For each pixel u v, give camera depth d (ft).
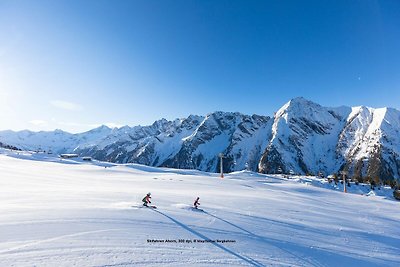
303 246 58.29
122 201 81.25
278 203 114.42
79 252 40.01
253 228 65.41
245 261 45.57
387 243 72.08
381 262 57.72
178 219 63.82
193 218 66.54
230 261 44.50
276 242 57.72
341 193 244.01
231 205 95.91
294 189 233.35
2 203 71.15
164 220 61.26
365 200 201.46
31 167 307.58
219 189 166.50
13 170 249.14
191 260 42.55
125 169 353.10
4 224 49.16
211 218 69.26
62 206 66.85
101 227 51.67
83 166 370.32
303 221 82.84
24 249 39.47
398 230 92.17
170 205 79.82
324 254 55.88
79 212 60.54
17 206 65.31
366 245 67.10
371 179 475.31
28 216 55.01
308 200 147.64
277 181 352.69
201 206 85.61
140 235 50.01
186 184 187.52
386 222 105.09
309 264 49.67
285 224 74.54
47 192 99.66
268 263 46.42
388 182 465.06
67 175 239.71
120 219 57.88
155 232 52.65
